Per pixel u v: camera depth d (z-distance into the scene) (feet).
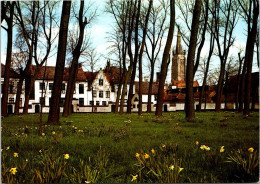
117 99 86.84
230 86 155.94
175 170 9.77
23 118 53.21
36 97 151.23
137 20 73.72
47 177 9.30
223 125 30.45
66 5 34.53
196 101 158.30
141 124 35.32
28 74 90.33
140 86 72.90
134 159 13.06
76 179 9.64
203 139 19.80
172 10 49.14
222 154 13.46
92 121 42.86
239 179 9.82
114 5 78.13
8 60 61.87
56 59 34.86
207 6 69.05
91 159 13.19
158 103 50.88
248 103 52.31
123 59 84.23
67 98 65.10
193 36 40.91
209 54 88.53
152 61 84.38
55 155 12.05
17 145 17.38
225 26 85.20
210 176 10.27
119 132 22.72
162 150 13.91
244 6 72.79
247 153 12.92
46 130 27.20
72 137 21.67
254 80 127.95
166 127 30.50
